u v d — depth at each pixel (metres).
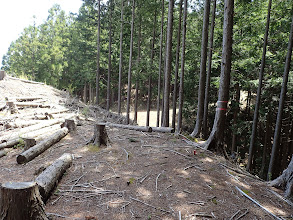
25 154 4.72
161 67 17.17
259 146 14.52
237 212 3.20
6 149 5.44
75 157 5.07
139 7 15.64
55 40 26.69
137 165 4.75
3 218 2.37
